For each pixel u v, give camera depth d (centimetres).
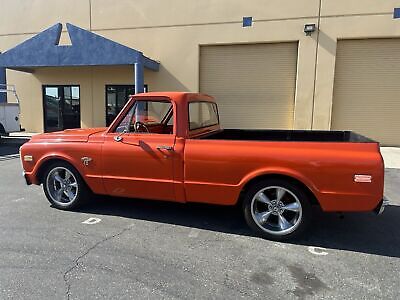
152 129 449
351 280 302
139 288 285
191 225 435
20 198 555
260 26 1223
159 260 337
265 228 394
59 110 1519
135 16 1354
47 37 1213
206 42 1288
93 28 1409
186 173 411
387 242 388
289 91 1252
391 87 1166
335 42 1160
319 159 364
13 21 1515
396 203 542
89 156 459
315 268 324
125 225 432
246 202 398
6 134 1236
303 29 1181
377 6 1112
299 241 388
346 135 510
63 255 345
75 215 469
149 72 1364
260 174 382
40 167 491
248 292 281
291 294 279
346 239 395
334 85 1201
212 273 312
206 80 1328
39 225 430
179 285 291
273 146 383
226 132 546
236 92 1305
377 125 1198
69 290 281
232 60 1293
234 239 392
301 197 378
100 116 1466
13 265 323
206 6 1272
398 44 1139
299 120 1224
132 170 438
